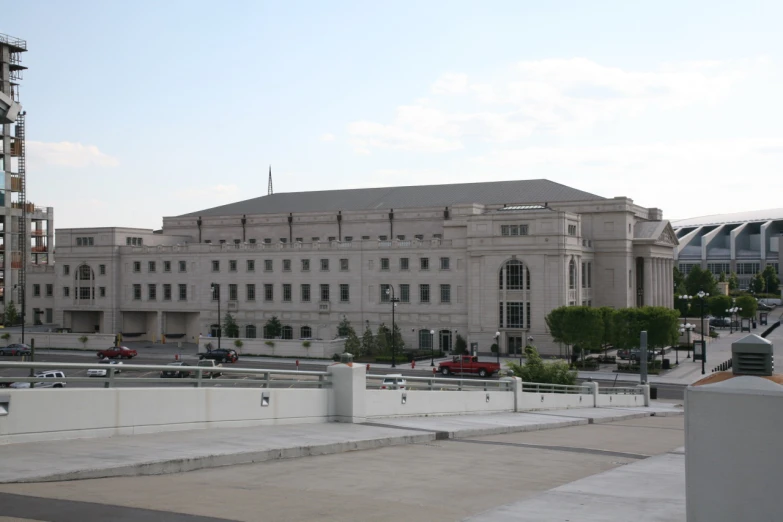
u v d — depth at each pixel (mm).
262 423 25484
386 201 127688
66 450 18516
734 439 8555
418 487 16828
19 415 19219
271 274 114250
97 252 123375
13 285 148125
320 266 111500
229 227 133375
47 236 163750
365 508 14328
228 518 13062
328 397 28219
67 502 13727
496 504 15023
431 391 34094
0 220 151875
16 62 147250
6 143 145875
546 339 97438
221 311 116625
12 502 13531
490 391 39906
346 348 97375
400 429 27094
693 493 8766
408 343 106125
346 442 22594
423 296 105688
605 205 112000
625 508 14141
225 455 18781
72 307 125125
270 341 101750
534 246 98188
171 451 18859
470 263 101375
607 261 112000
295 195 140750
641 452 26062
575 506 14297
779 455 8328
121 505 13688
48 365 20078
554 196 116938
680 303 159625
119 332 122562
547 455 24016
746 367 8781
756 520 8422
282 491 15766
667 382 80375
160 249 120688
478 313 100875
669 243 126500
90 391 20719
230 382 24734
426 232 119938
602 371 89062
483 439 28375
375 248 108312
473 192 124375
